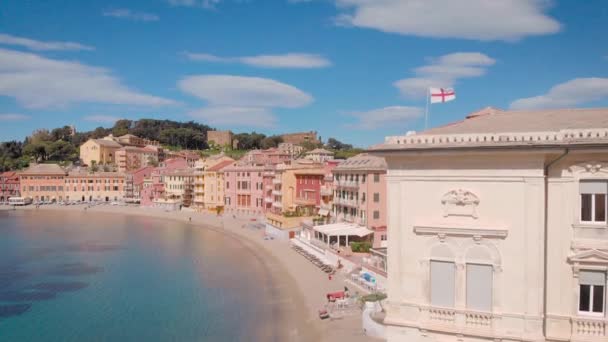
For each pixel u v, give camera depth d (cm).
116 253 10381
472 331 2256
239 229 13625
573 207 2152
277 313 5869
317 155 19812
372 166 8775
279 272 8031
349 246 8319
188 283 7612
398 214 2438
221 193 17512
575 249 2147
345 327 4991
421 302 2395
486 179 2253
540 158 2150
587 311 2159
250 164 16938
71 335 5294
